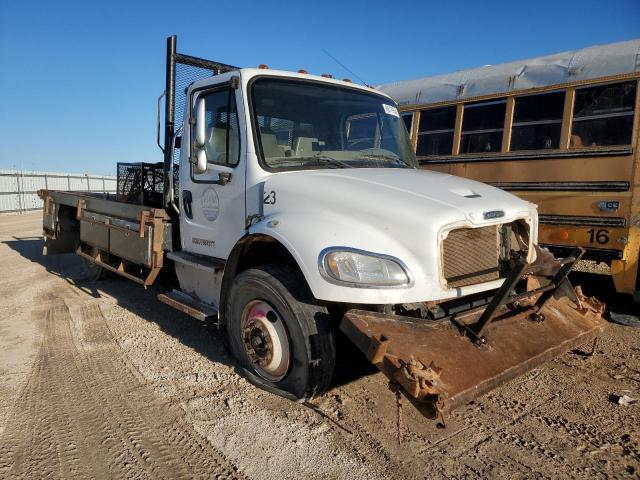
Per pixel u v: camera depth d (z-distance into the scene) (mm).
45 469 3059
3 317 6133
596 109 6902
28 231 15930
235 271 4309
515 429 3580
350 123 4902
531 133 7547
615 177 6648
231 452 3240
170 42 5570
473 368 3197
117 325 5762
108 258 7230
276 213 3963
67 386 4168
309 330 3598
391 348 3082
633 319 6145
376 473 3035
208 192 4762
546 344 3719
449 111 8578
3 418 3646
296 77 4727
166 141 5625
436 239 3361
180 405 3838
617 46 6922
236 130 4434
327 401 3902
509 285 3219
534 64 7656
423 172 4512
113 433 3457
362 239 3389
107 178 31281
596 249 6820
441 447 3326
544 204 7324
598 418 3748
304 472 3039
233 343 4293
